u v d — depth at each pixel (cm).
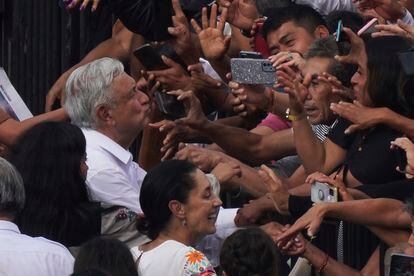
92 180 1253
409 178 1219
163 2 1395
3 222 1117
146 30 1402
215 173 1333
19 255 1102
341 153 1298
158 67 1393
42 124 1191
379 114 1238
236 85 1383
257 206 1314
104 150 1269
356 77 1258
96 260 1026
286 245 1212
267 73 1370
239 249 1073
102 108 1275
